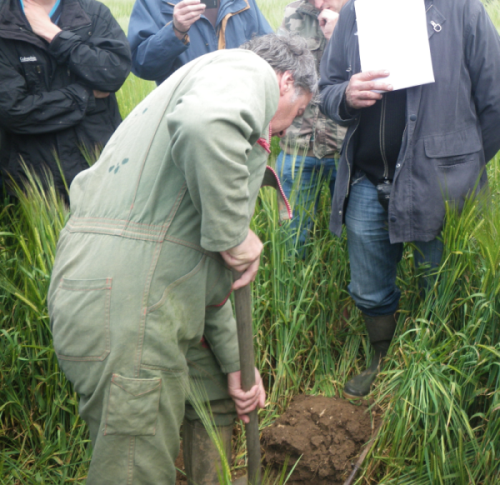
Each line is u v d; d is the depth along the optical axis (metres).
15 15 2.55
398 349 2.30
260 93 1.22
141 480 1.41
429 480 1.95
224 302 1.54
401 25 1.98
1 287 2.10
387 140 2.16
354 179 2.34
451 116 2.03
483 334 2.00
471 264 2.09
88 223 1.39
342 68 2.31
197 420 1.76
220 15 3.12
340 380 2.53
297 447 2.07
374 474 2.07
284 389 2.46
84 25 2.71
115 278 1.30
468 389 2.02
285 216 1.56
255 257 1.35
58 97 2.62
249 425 1.70
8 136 2.71
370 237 2.32
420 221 2.12
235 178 1.16
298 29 2.92
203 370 1.66
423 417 1.96
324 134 2.75
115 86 2.76
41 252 2.20
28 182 2.72
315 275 2.66
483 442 1.90
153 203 1.31
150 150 1.33
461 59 2.00
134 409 1.33
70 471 2.12
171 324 1.33
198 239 1.34
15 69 2.59
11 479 2.02
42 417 2.16
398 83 1.97
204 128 1.09
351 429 2.13
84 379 1.37
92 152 2.79
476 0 1.99
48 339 2.19
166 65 3.05
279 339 2.45
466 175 2.08
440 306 2.17
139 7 3.17
